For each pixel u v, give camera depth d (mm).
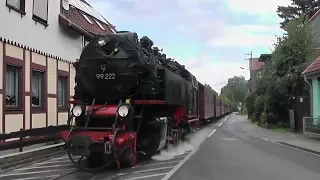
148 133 11180
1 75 12086
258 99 34562
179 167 10219
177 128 15039
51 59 15789
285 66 27172
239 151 14406
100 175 8992
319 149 14680
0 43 12094
